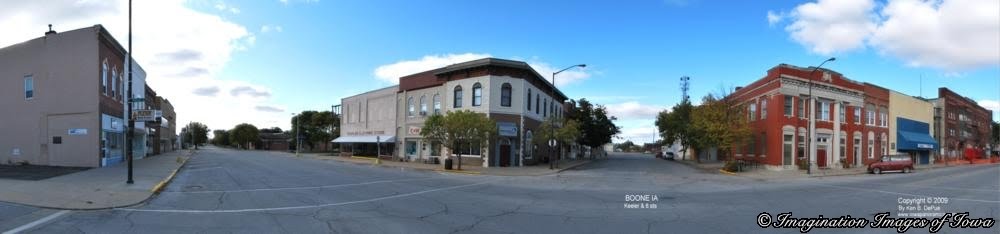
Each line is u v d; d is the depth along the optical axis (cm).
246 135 12162
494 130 3378
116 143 3378
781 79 3791
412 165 3712
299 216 1105
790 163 3806
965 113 6906
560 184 2128
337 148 8481
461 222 1036
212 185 1892
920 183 2403
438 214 1147
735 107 3966
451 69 3969
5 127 3045
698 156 5412
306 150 9200
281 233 907
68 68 2972
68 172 2302
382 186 1900
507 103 3862
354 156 5478
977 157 7025
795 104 3844
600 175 2925
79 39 2964
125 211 1175
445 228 966
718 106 3947
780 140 3769
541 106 4550
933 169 4159
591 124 6197
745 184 2292
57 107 2977
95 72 2933
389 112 4769
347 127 5803
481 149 3750
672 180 2538
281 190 1712
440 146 4009
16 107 3044
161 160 3884
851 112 4300
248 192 1638
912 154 5253
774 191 1869
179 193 1598
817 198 1595
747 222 1052
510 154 3872
